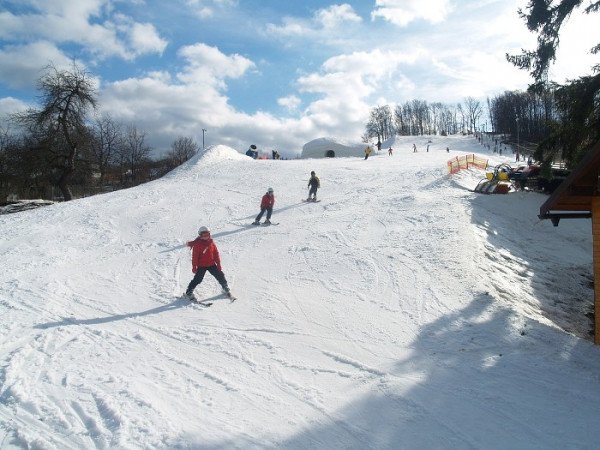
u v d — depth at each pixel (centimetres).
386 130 12200
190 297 998
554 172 1856
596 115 1277
